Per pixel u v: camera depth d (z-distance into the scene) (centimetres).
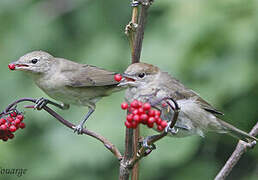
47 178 1320
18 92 1430
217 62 1219
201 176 1331
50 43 1543
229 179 1403
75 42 1548
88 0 1596
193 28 1211
